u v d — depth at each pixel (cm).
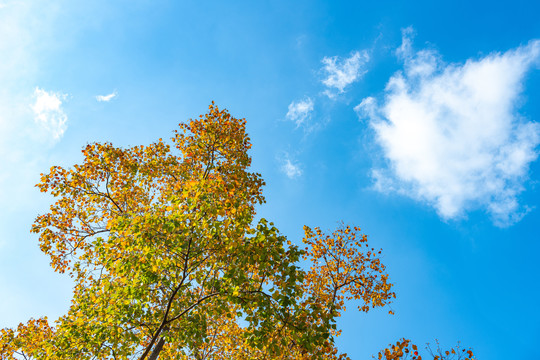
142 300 750
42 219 1079
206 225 667
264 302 656
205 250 714
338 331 1176
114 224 720
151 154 1222
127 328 742
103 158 1098
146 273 722
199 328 755
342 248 1452
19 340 1125
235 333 1130
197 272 731
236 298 671
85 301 809
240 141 1321
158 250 696
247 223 699
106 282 748
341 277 1405
